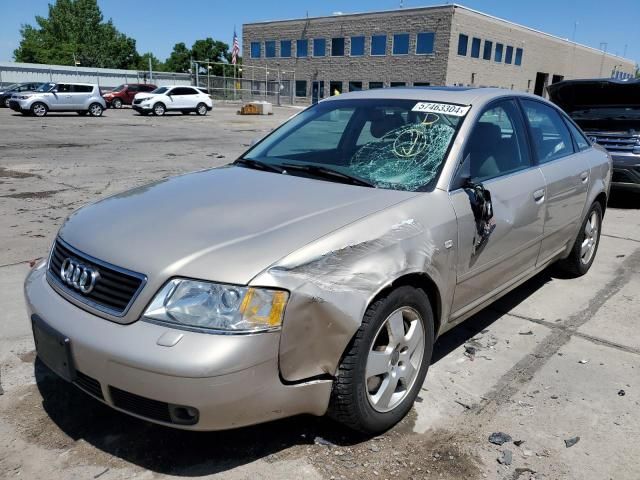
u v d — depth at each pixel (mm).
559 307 4566
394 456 2654
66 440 2709
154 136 18922
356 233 2613
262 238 2482
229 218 2684
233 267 2307
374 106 3873
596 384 3361
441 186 3111
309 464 2576
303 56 53562
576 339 3973
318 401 2488
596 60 67500
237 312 2238
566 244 4785
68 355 2398
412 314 2855
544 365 3580
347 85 50875
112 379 2281
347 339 2438
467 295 3334
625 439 2834
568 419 2990
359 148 3568
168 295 2283
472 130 3453
